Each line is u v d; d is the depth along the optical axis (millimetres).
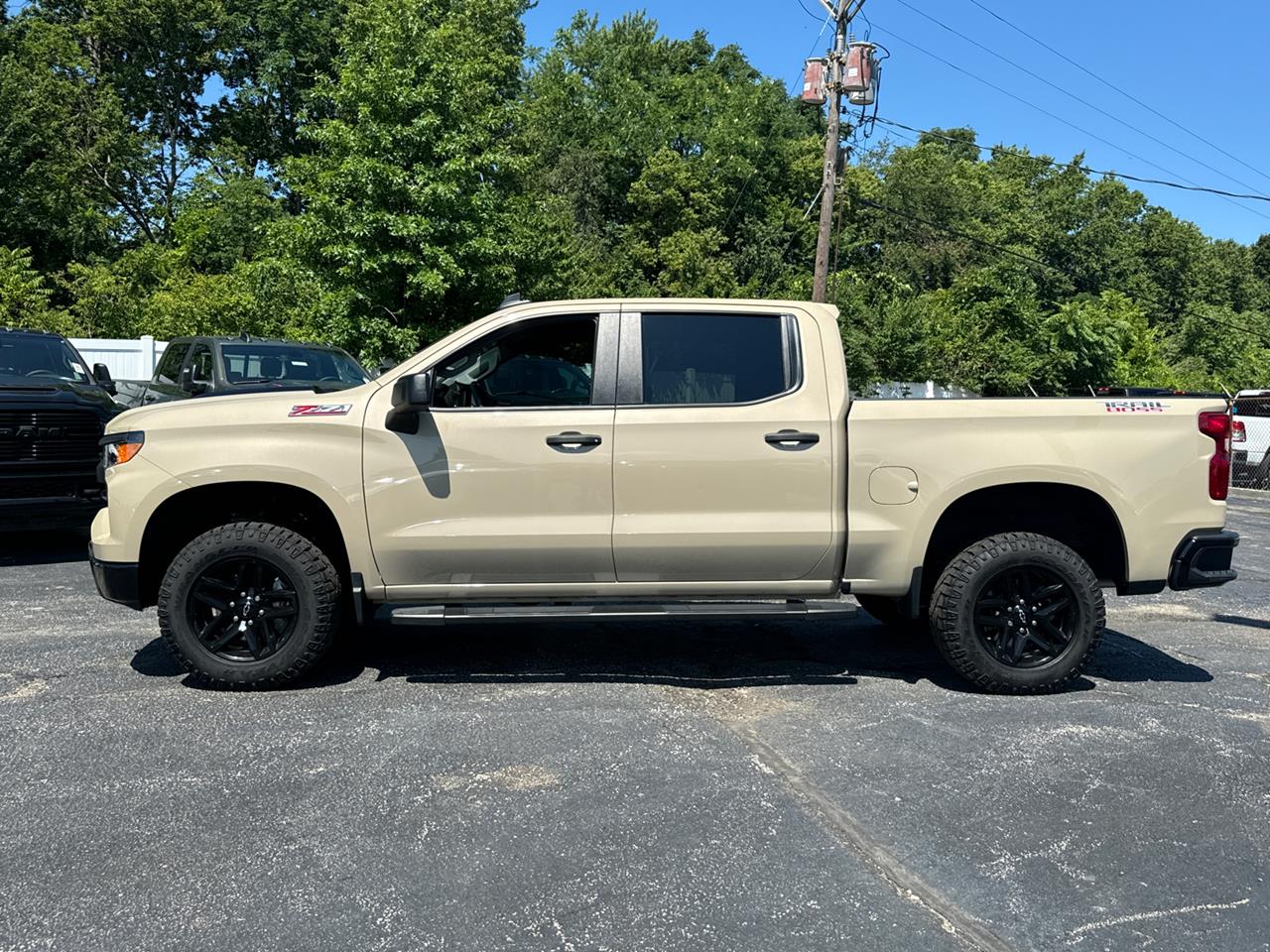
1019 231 58188
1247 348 59656
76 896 3035
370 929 2873
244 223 34000
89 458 8141
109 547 4891
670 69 56562
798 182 49375
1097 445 5027
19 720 4562
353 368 11469
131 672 5316
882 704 4961
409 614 4863
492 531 4879
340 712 4711
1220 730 4656
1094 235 63500
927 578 5473
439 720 4613
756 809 3697
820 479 4969
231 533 4914
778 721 4684
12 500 7719
